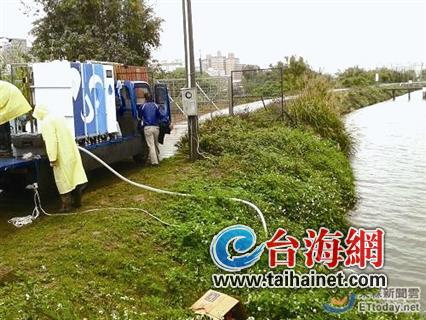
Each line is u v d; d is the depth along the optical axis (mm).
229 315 5648
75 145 7957
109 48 21391
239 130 14031
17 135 7992
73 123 8789
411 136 23688
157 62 24719
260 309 5777
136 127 11539
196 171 10719
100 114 9828
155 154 11523
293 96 18719
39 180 8102
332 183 11812
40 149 8016
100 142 10039
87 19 21625
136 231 7059
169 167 11273
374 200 12195
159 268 6223
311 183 11023
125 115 11336
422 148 19812
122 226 7137
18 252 6316
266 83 21562
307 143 14102
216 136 12797
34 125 8633
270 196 9531
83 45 20875
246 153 12000
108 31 21781
